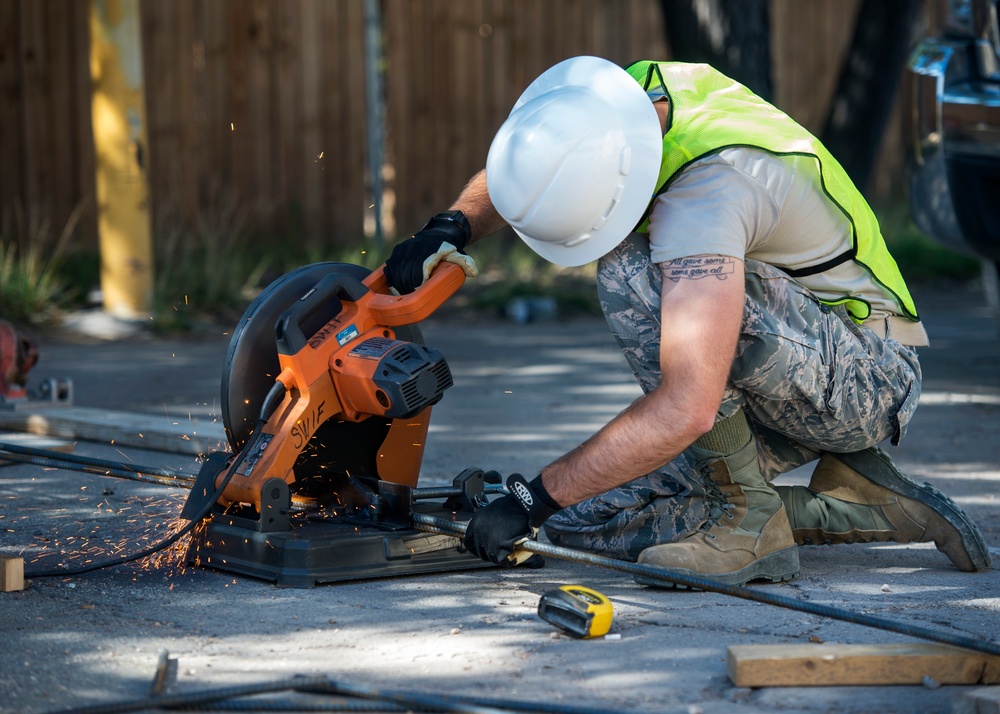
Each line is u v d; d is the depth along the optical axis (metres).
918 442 9.09
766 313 5.29
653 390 5.04
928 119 9.61
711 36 17.00
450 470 7.88
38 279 15.48
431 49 19.45
